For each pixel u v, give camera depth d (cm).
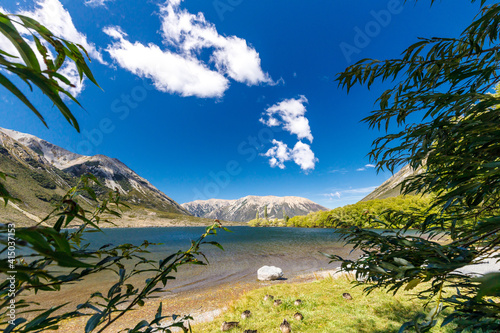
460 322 130
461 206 157
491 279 52
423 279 124
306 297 928
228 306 993
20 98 51
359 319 671
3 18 62
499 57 141
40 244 52
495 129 128
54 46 77
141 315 1101
